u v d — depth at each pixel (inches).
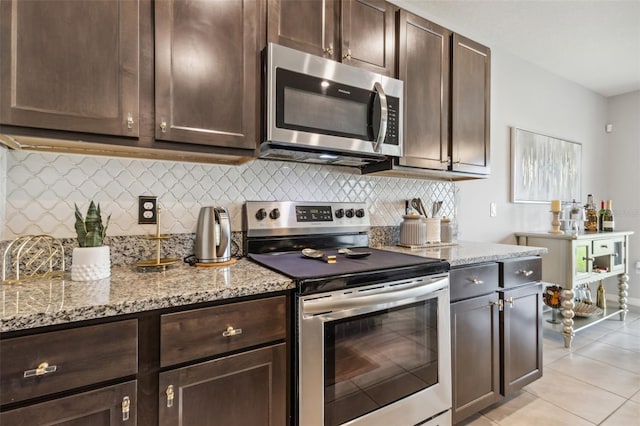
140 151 51.0
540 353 75.9
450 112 77.2
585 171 143.2
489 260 66.4
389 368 50.9
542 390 78.1
